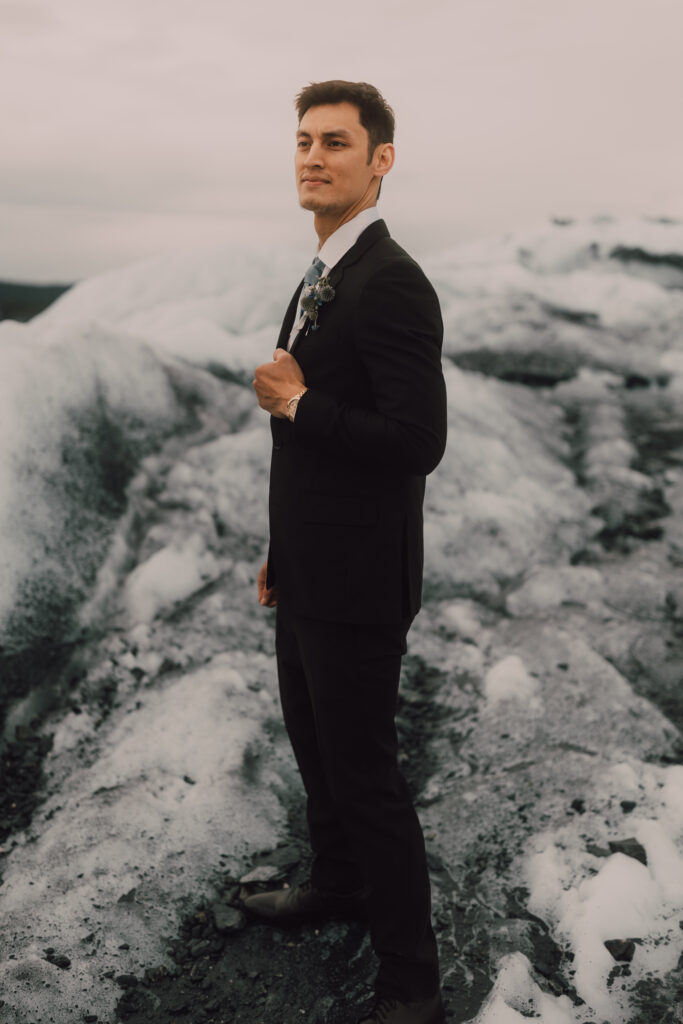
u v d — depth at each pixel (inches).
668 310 266.7
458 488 157.8
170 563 127.0
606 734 106.7
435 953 73.2
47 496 124.3
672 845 89.8
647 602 136.5
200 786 97.3
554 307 264.4
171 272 229.3
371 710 70.2
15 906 82.5
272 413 68.9
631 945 79.6
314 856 92.7
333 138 65.8
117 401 147.3
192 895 86.5
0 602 109.3
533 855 90.8
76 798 95.3
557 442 188.2
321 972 80.1
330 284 66.8
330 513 67.5
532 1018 73.0
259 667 116.9
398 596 68.9
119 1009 75.2
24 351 139.9
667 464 181.6
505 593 139.3
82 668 112.0
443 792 101.3
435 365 64.2
